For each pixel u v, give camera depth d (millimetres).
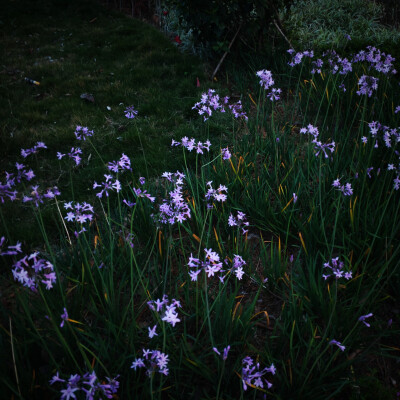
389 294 2287
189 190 3025
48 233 2785
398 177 2383
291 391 1768
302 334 1970
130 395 1771
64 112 4461
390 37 6164
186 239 2795
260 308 2320
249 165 3207
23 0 8336
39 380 1780
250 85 4855
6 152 3684
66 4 8289
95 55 6059
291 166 3102
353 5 6969
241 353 1936
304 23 6488
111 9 8195
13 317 1954
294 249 2682
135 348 1943
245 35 5203
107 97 4738
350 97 3715
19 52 6258
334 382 1822
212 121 4172
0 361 1766
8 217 2887
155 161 3523
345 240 2508
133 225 2672
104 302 2199
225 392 1801
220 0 4672
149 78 5156
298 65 4656
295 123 4016
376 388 1854
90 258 2500
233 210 2875
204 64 5371
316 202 2715
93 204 3037
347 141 3305
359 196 2730
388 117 3578
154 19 7688
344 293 2221
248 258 2561
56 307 2031
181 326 2143
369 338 2059
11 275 2391
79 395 1660
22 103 4625
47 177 3424
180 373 1865
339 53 5219
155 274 2432
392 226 2404
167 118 4293
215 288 2422
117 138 3900
